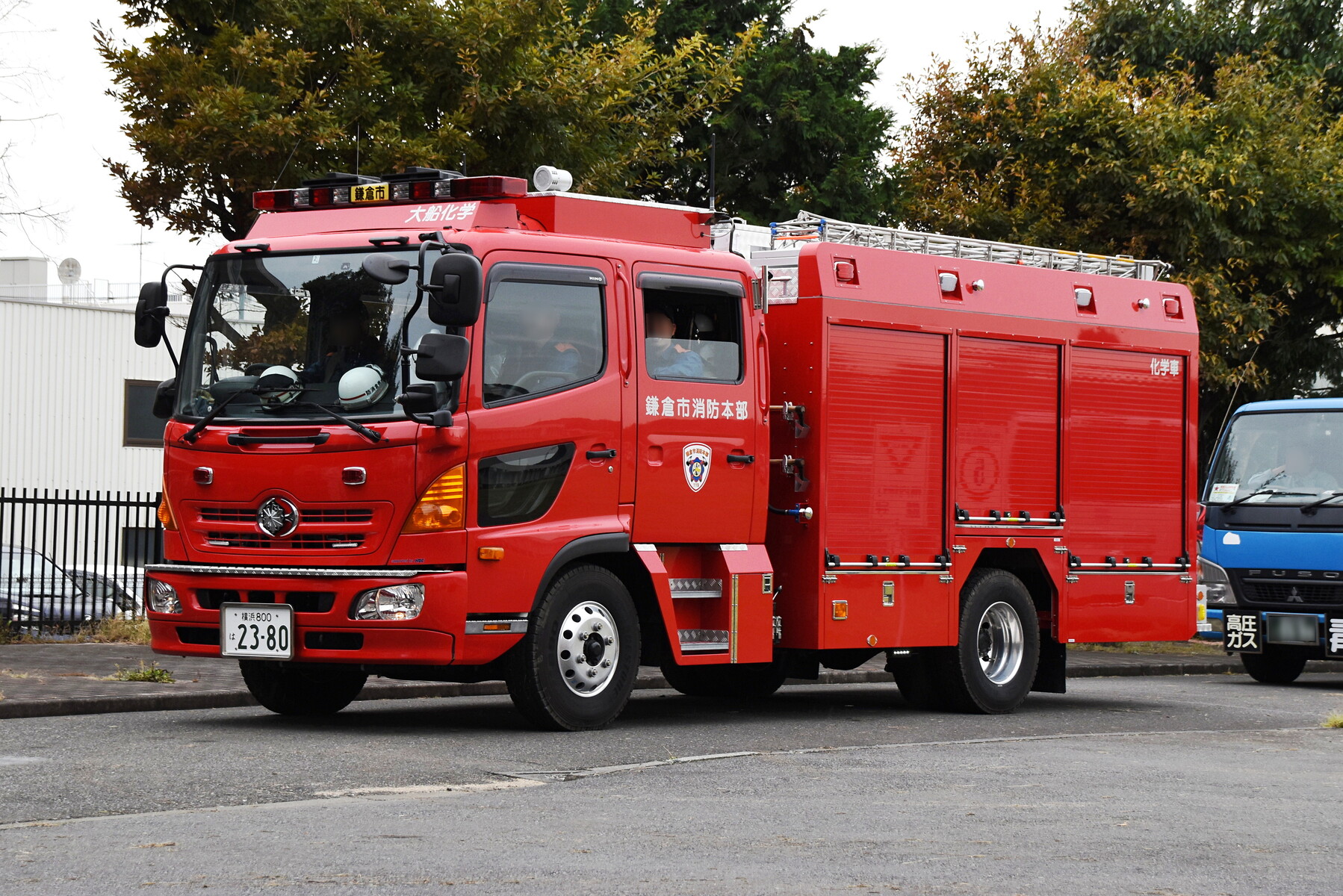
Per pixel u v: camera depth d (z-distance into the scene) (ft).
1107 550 46.50
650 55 68.90
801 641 39.47
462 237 33.83
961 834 23.66
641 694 48.06
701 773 29.25
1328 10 98.99
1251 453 60.59
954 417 42.47
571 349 35.04
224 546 34.45
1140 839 23.70
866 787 28.07
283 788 26.35
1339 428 59.16
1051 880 20.61
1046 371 44.98
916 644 41.47
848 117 114.93
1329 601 57.52
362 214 36.32
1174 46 97.76
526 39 59.77
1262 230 81.76
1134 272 49.39
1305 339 86.12
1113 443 46.70
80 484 106.11
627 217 37.19
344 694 39.34
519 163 59.82
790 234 41.73
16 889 18.95
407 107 57.77
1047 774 30.50
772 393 40.29
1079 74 85.10
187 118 54.24
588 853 21.54
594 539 35.12
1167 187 77.71
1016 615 43.98
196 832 22.53
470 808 24.90
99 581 65.46
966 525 42.70
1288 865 22.07
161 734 33.53
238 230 57.62
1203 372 79.05
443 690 46.01
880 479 40.73
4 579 62.49
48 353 104.83
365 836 22.36
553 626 34.65
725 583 37.65
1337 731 39.75
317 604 33.60
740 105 112.68
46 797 25.20
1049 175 82.53
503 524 33.65
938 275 42.50
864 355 40.50
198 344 35.35
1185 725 41.63
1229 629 59.16
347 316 33.91
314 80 58.54
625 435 35.76
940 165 85.10
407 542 32.83
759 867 20.89
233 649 34.09
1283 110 84.69
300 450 33.50
